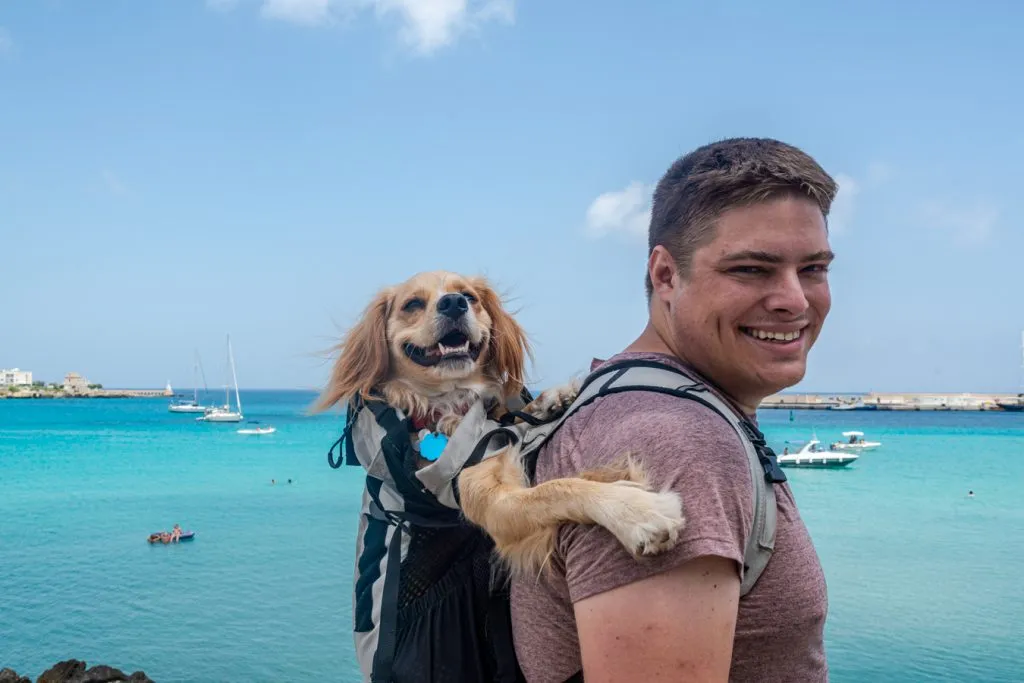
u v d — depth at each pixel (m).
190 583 28.08
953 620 23.47
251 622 23.34
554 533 2.04
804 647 1.92
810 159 2.09
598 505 1.81
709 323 2.07
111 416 166.88
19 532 38.59
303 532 37.97
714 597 1.69
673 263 2.16
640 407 1.99
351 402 3.57
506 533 2.26
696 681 1.67
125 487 55.09
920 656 20.30
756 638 1.85
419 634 2.74
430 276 3.92
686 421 1.87
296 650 20.84
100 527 39.81
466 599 2.73
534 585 2.15
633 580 1.71
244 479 59.28
